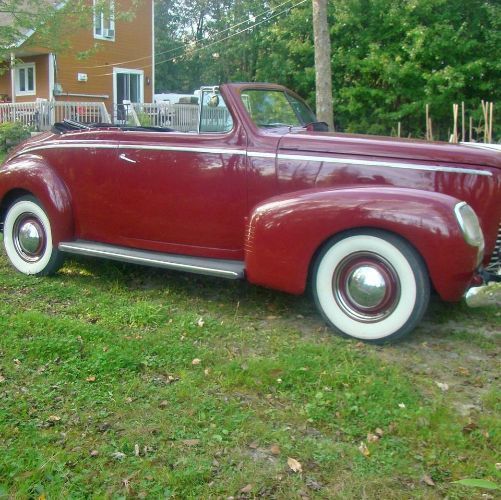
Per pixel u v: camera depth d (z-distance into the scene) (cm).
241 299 521
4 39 1256
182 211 502
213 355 400
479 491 270
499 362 404
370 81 2148
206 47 3441
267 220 438
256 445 301
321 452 295
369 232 413
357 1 2092
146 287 552
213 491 267
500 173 424
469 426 319
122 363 381
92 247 536
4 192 581
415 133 2158
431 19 2041
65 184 558
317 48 1151
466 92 2050
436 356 411
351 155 447
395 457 292
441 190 431
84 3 1390
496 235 434
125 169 521
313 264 442
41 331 428
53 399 341
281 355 398
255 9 3014
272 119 514
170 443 303
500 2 2042
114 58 2453
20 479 271
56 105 1931
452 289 400
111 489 268
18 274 581
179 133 502
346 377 366
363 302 423
